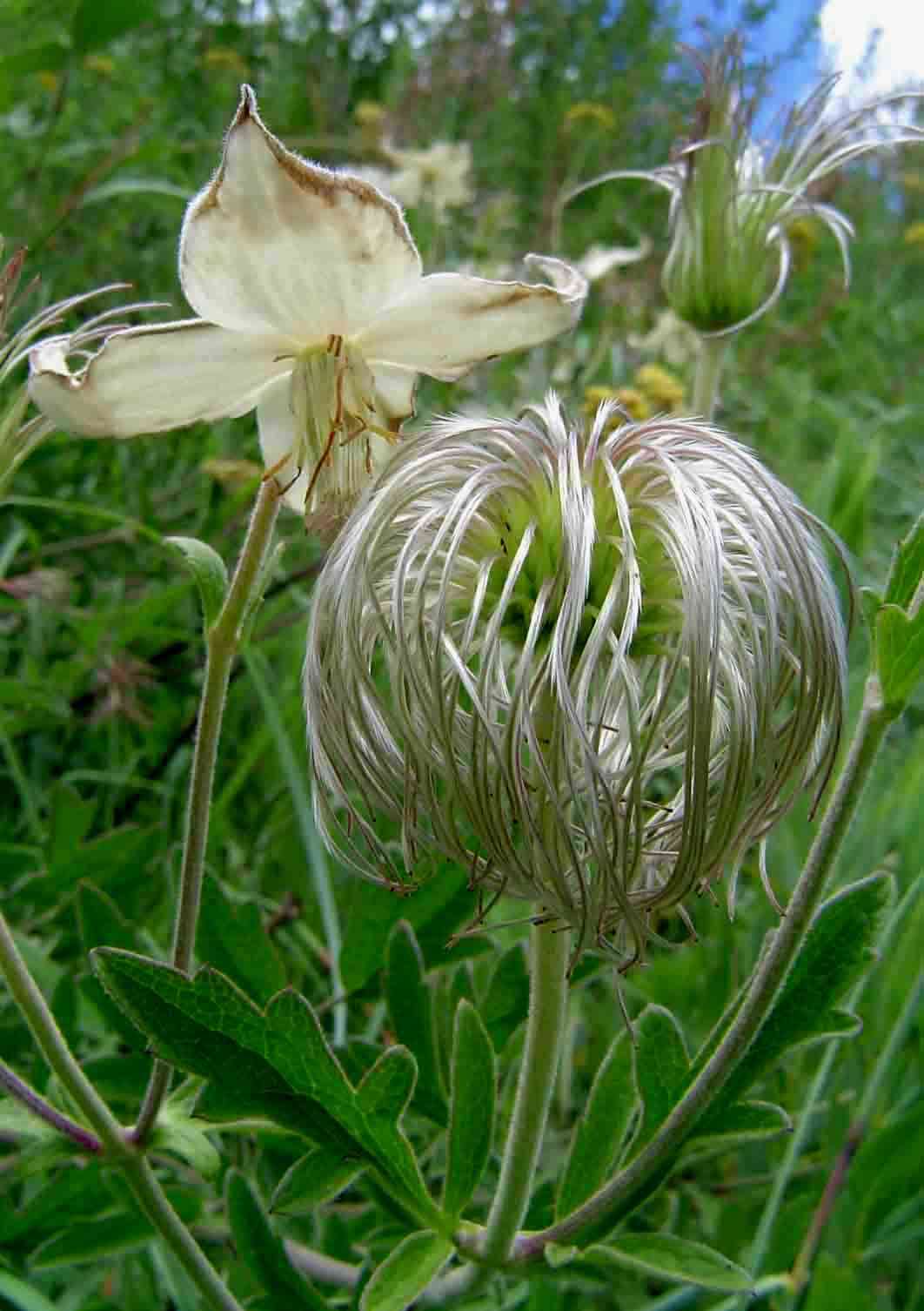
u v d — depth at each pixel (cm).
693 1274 18
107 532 47
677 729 17
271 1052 18
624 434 17
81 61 50
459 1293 20
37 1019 19
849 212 97
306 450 18
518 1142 19
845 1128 26
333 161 74
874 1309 22
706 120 26
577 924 16
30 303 49
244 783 40
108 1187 23
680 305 26
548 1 101
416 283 17
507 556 17
